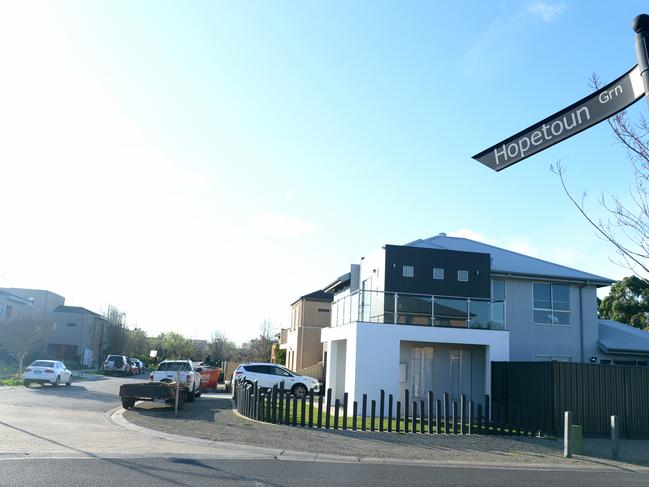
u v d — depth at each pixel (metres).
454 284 25.77
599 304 44.94
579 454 14.27
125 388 19.59
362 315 21.69
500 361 21.12
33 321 46.50
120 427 14.84
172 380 24.61
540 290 28.45
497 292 28.06
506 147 4.68
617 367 18.55
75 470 9.05
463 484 9.80
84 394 25.23
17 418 15.06
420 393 22.47
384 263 25.48
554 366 18.05
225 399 27.38
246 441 13.27
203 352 80.44
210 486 8.40
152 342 82.00
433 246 30.47
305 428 15.98
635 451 15.32
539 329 28.00
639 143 7.57
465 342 21.58
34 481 8.15
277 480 9.16
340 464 11.30
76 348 65.12
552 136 4.47
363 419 16.06
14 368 46.19
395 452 13.09
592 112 4.30
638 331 31.17
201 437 13.49
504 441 15.66
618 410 18.38
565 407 17.94
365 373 20.84
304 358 41.28
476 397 22.64
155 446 11.99
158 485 8.27
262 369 27.61
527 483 10.27
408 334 21.28
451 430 17.36
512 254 30.91
